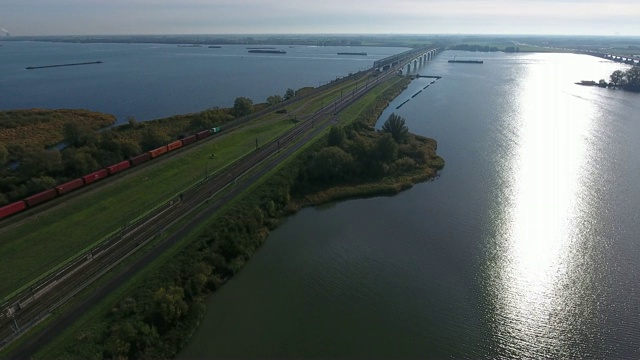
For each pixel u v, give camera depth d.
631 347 55.19
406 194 99.88
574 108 186.12
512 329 58.56
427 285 67.06
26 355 46.78
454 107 188.12
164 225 74.31
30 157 93.00
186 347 54.31
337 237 80.88
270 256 74.31
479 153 125.75
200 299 61.47
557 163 116.75
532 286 66.88
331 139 119.94
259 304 62.25
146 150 113.25
